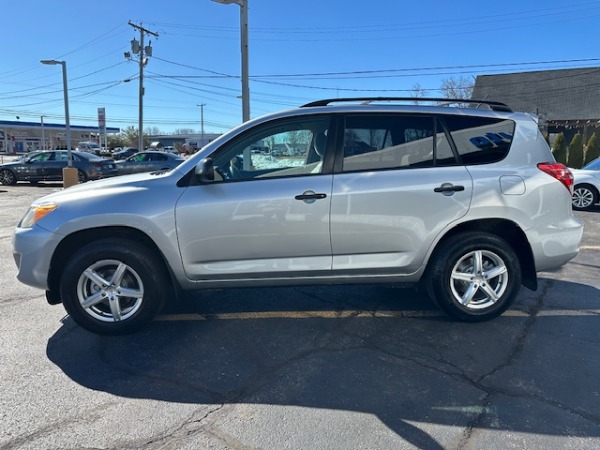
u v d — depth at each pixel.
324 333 3.83
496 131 3.86
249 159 3.75
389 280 3.88
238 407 2.78
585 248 6.83
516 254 3.91
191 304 4.51
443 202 3.71
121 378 3.12
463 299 3.92
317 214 3.64
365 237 3.71
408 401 2.82
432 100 3.95
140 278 3.67
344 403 2.81
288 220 3.63
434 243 3.77
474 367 3.24
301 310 4.34
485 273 3.91
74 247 3.78
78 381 3.07
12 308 4.40
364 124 3.78
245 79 12.77
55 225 3.57
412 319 4.10
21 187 18.33
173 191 3.63
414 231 3.72
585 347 3.54
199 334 3.82
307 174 3.70
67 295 3.64
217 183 3.67
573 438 2.46
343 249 3.73
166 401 2.84
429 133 3.80
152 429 2.56
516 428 2.55
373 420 2.63
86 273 3.64
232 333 3.84
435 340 3.67
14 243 3.70
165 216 3.58
